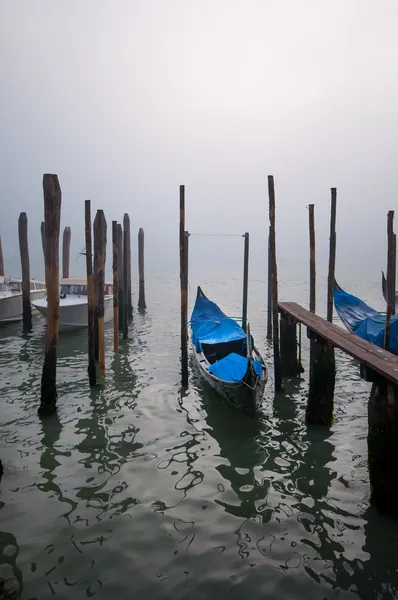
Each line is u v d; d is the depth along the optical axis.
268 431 9.03
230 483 7.08
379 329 13.32
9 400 10.64
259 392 9.36
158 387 11.71
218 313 15.65
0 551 5.46
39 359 14.38
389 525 5.95
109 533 5.82
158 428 9.17
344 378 12.55
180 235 11.02
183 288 11.21
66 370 13.12
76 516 6.18
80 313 17.88
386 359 6.25
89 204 10.82
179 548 5.55
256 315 24.22
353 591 4.88
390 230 11.84
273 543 5.65
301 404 10.42
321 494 6.74
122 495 6.71
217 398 10.91
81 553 5.44
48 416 9.69
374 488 6.12
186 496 6.70
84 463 7.69
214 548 5.55
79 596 4.79
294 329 12.38
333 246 13.66
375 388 5.99
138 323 21.62
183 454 8.06
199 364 11.85
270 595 4.83
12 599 4.72
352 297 17.30
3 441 8.51
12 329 19.23
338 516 6.18
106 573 5.12
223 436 8.81
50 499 6.59
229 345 12.89
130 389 11.52
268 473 7.39
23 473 7.33
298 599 4.78
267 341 17.31
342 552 5.47
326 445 8.39
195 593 4.84
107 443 8.47
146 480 7.15
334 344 7.70
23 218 17.89
